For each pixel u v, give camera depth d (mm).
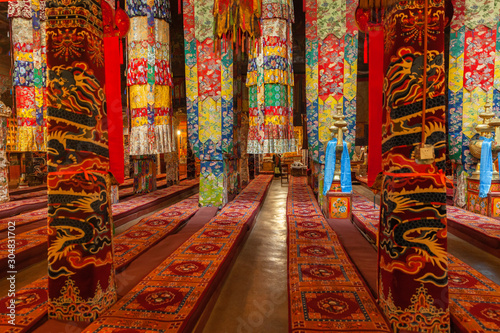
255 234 4605
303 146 9773
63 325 1967
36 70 5500
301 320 1945
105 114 2150
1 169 6367
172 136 5699
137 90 5352
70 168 1974
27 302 2246
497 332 1784
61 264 1999
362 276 2781
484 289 2404
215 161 5996
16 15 5355
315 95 5293
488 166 4762
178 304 2160
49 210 1997
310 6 5215
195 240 3809
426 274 1799
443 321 1791
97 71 2084
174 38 8641
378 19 2330
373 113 2314
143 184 8422
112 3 2709
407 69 1846
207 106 5844
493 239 3445
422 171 1813
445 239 1785
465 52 5219
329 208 5078
